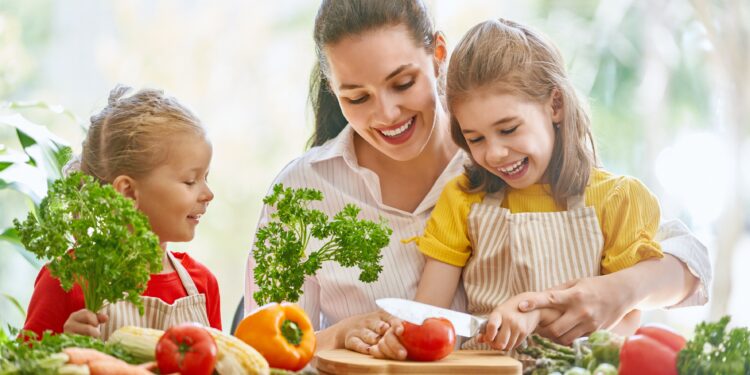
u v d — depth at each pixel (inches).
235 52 489.4
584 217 75.9
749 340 59.1
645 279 73.2
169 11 483.2
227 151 482.6
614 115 476.1
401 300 66.9
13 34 450.0
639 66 475.5
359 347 68.4
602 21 476.7
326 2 77.4
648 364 59.2
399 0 74.4
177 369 55.8
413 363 62.7
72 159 79.0
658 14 472.1
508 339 67.8
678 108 475.5
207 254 472.7
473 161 78.8
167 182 71.5
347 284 82.1
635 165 478.9
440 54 81.6
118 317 70.5
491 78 73.3
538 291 74.9
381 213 83.7
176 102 73.9
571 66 87.8
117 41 482.3
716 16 438.9
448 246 78.8
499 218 77.6
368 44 72.8
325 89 87.1
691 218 461.7
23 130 86.1
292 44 497.4
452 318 67.9
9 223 398.3
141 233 61.2
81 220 61.4
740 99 438.6
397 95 74.7
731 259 431.5
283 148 490.0
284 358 61.2
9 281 428.5
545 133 75.2
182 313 73.5
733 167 439.8
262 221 85.4
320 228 69.6
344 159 84.7
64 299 71.8
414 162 83.5
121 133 71.7
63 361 52.9
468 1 474.3
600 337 63.1
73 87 494.0
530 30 78.0
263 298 69.1
